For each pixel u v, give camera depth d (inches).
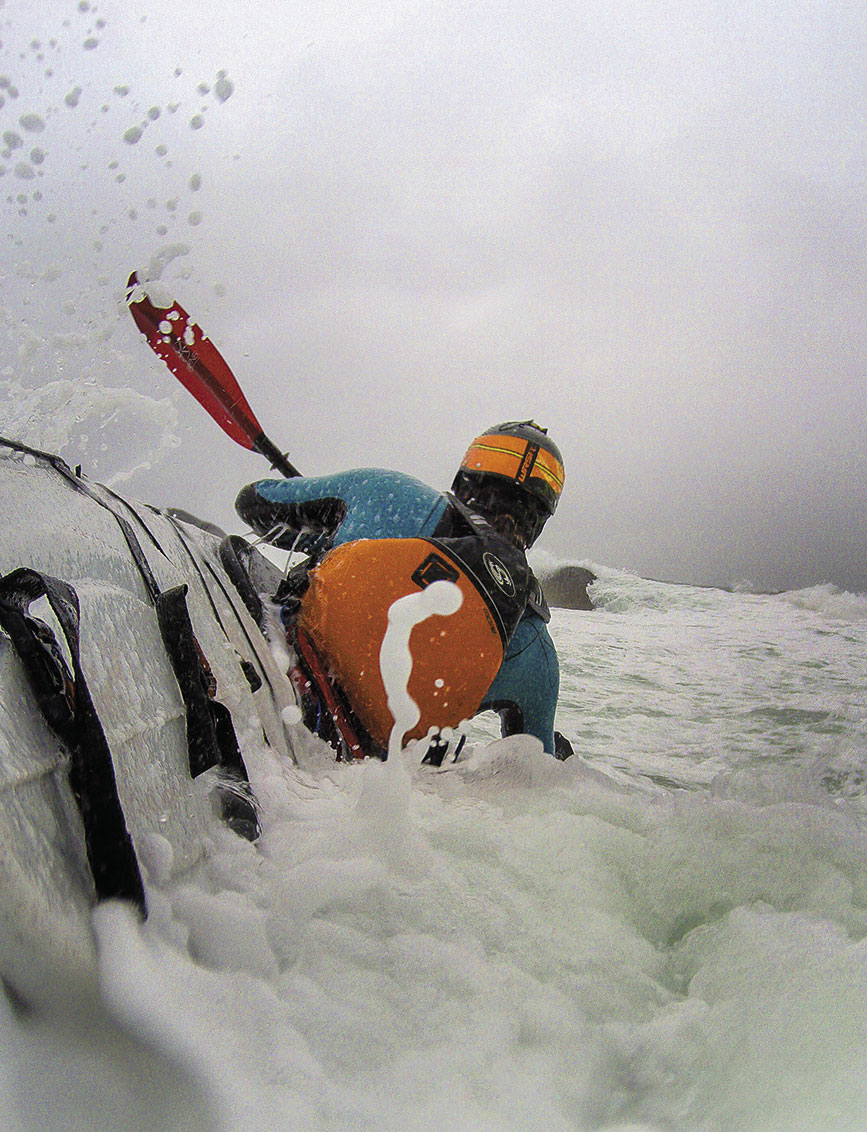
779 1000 33.9
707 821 49.7
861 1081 28.7
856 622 263.7
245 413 93.0
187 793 42.9
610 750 111.9
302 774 61.0
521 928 39.6
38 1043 24.4
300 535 84.7
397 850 44.1
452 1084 28.8
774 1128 27.5
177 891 36.8
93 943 28.9
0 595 33.0
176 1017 28.5
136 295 61.8
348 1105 27.0
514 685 77.6
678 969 39.1
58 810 29.8
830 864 45.4
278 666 69.2
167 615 47.0
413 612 46.3
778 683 161.6
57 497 48.3
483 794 59.3
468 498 81.4
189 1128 25.0
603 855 47.6
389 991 33.7
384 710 67.7
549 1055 31.5
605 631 233.1
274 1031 29.8
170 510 88.8
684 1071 31.1
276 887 40.8
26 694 31.0
